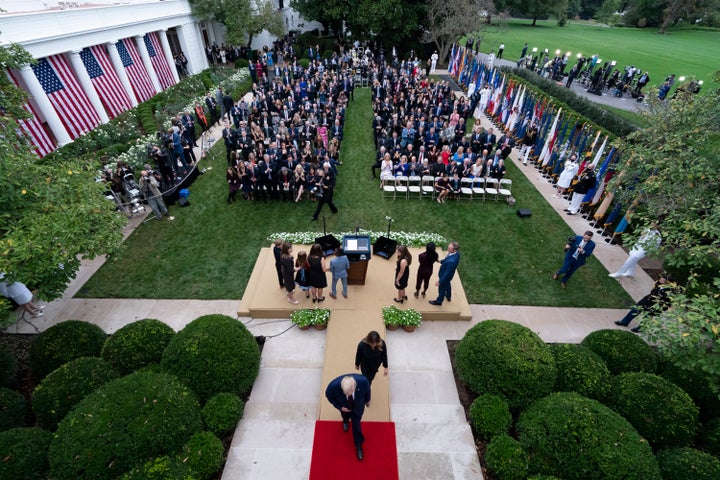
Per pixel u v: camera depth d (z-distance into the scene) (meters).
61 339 7.27
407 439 6.41
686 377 6.93
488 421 6.30
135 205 13.06
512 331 7.03
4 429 6.15
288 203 13.82
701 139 7.86
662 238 7.84
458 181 13.81
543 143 17.22
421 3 31.83
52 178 7.50
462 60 28.78
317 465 5.96
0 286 8.27
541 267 10.98
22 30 14.97
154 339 7.25
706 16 59.69
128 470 5.29
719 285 5.84
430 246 8.32
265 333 8.63
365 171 16.06
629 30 61.44
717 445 5.98
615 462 5.16
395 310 8.77
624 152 10.45
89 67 19.16
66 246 6.66
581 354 6.96
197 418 6.00
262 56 30.17
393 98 21.23
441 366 7.98
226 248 11.50
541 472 5.55
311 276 8.38
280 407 6.91
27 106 15.62
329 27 38.28
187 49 28.44
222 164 16.67
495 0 60.75
